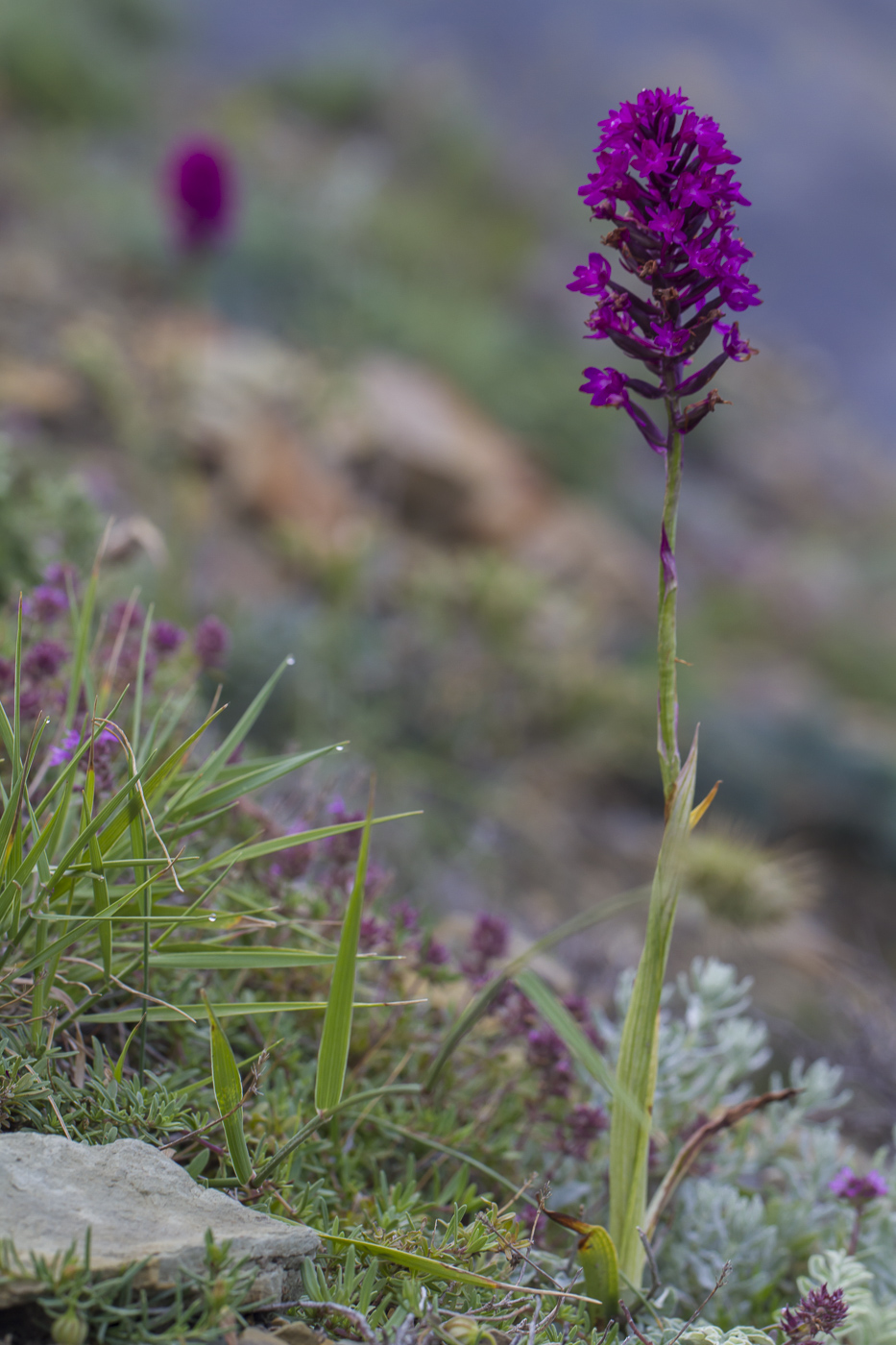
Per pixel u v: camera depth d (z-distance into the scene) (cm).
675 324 169
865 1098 385
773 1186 273
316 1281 150
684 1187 244
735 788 757
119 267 971
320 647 570
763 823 755
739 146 2278
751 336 1784
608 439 1228
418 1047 242
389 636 619
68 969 189
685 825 178
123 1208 144
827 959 526
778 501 1419
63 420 700
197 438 748
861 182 2320
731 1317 216
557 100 2131
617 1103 188
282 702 541
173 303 959
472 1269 170
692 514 1264
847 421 1694
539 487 1020
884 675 1084
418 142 1734
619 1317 180
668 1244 234
